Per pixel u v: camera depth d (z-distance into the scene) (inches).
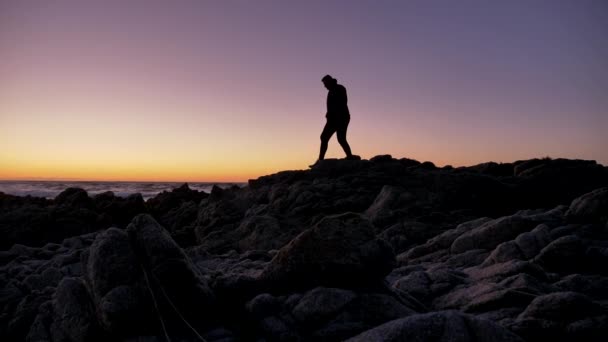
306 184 462.0
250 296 145.3
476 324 89.3
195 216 561.3
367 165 487.8
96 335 129.7
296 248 143.4
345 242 139.6
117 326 121.6
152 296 127.1
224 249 358.3
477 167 522.3
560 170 432.5
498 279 153.0
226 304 142.6
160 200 733.9
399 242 295.4
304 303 127.6
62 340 135.9
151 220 148.2
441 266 196.7
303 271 140.6
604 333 101.7
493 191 393.1
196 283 134.6
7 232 436.1
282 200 438.3
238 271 224.1
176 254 136.5
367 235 143.3
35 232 445.4
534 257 175.8
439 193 395.9
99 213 585.3
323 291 129.6
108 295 124.4
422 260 233.1
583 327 102.9
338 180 460.8
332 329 117.1
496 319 118.6
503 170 499.5
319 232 143.6
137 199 619.5
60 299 147.8
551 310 110.5
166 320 127.7
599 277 150.9
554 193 402.6
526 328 107.3
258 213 435.2
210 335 125.0
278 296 143.3
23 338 167.3
